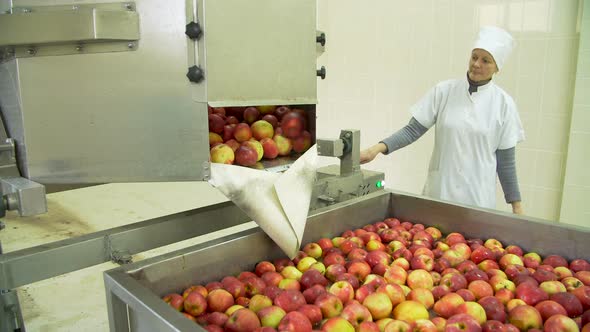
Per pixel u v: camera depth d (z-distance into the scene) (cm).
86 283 239
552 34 250
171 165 108
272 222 117
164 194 398
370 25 334
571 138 246
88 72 103
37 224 323
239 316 97
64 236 301
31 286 234
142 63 103
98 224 323
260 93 116
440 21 295
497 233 147
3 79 109
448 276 121
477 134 198
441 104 212
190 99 105
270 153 145
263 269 124
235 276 123
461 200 206
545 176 264
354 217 157
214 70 104
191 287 111
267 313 100
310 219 139
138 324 91
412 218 166
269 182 119
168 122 106
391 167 338
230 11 105
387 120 338
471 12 280
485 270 131
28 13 99
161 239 128
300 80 128
